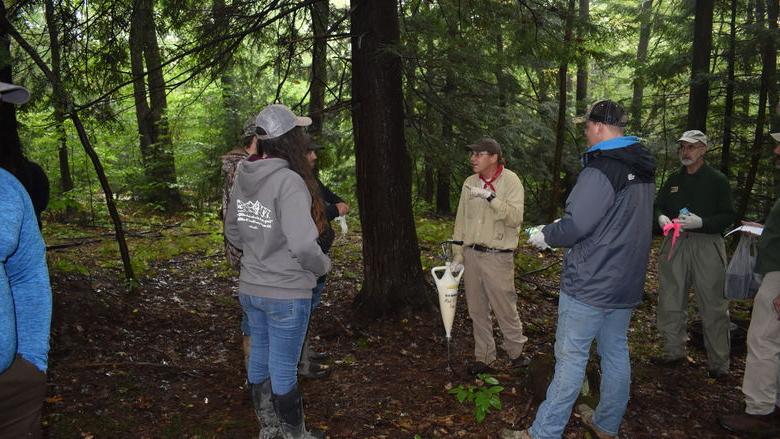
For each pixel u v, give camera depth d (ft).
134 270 20.22
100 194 40.16
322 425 10.30
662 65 30.71
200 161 37.19
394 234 15.88
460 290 19.15
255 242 8.37
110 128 17.57
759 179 32.53
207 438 9.78
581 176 8.82
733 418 10.69
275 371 8.64
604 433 9.76
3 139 11.72
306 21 17.85
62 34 15.55
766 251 10.37
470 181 12.55
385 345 14.43
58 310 14.71
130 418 10.32
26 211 5.02
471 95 22.38
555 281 21.54
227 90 35.68
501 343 15.08
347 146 29.86
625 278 8.79
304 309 8.50
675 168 34.53
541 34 19.04
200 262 23.03
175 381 12.03
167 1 16.48
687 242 12.97
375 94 15.21
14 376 4.83
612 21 22.17
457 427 10.37
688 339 15.44
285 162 8.27
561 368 9.12
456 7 19.39
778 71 28.09
